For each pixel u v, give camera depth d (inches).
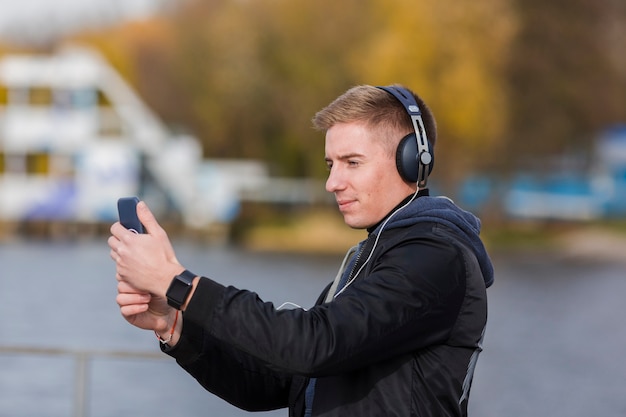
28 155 1950.1
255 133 2080.5
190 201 1956.2
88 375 281.4
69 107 1942.7
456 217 126.4
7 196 1950.1
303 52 1892.2
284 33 1915.6
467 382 124.0
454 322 121.7
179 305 116.1
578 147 2101.4
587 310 993.5
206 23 2127.2
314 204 2022.6
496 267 1534.2
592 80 1909.4
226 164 2086.6
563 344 703.7
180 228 1977.1
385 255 123.6
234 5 1973.4
